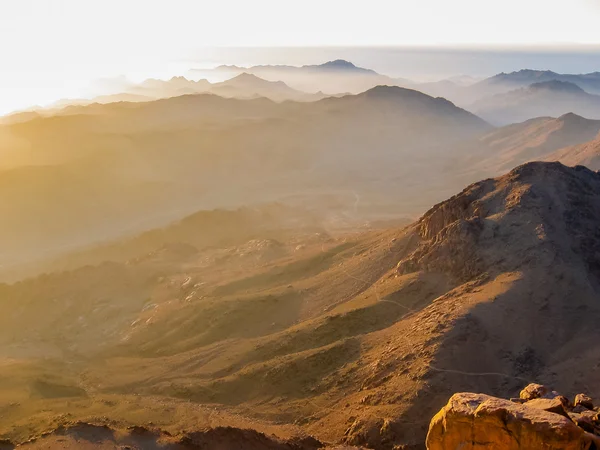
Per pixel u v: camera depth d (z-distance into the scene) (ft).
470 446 61.11
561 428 56.75
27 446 101.81
